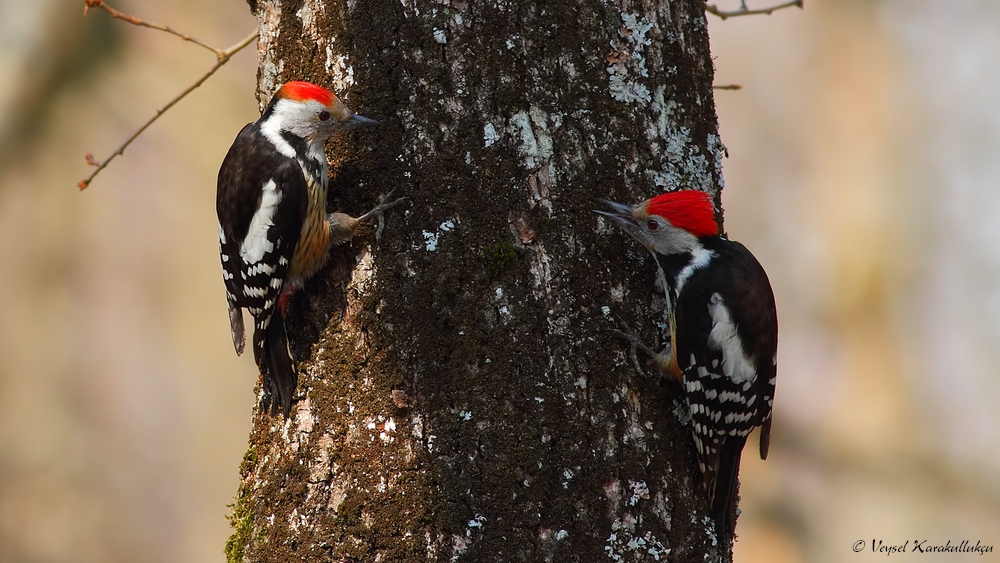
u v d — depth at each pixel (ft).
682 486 25.38
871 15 64.49
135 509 58.54
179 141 60.34
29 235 59.88
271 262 26.12
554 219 24.93
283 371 26.03
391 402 24.58
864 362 62.44
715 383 26.08
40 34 60.90
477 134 24.98
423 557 23.93
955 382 63.31
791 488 62.44
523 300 24.57
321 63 26.61
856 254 62.80
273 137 26.81
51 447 58.80
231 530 58.39
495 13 25.16
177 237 59.98
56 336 59.31
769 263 64.08
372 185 25.62
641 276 25.99
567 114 25.26
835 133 63.87
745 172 64.85
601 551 24.11
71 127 60.34
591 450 24.43
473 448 24.13
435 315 24.64
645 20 26.20
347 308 25.57
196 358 59.52
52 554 57.82
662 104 26.37
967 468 61.87
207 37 61.00
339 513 24.63
